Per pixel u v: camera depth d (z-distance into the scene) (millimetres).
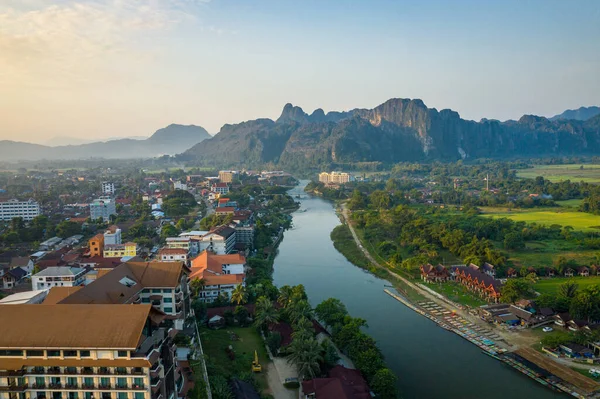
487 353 152750
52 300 124312
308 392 118438
